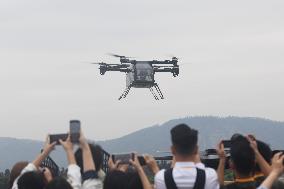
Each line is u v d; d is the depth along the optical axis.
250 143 8.30
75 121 8.49
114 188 8.29
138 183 8.24
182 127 8.21
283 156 7.66
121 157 8.93
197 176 7.91
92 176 8.34
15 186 8.95
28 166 8.67
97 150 8.91
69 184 7.86
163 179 7.98
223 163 8.45
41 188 8.38
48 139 8.62
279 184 7.93
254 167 8.41
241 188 8.14
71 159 8.38
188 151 8.07
